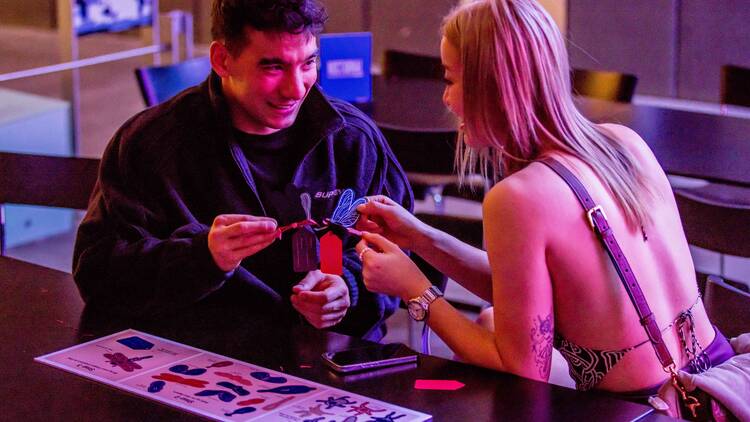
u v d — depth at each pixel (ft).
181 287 6.69
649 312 6.16
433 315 6.39
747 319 7.11
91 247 7.27
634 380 6.26
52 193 10.18
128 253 7.02
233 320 6.88
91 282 7.14
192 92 7.72
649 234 6.38
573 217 6.04
